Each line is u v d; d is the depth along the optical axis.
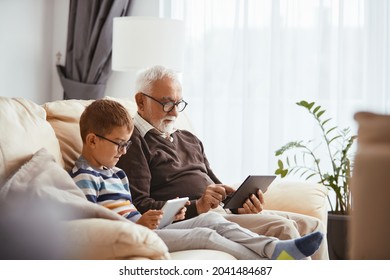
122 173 2.48
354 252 1.07
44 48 5.10
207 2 4.72
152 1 4.88
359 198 1.06
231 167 4.72
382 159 1.05
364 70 4.47
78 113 2.55
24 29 4.86
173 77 2.90
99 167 2.35
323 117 4.53
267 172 4.64
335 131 4.49
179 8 4.77
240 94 4.71
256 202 2.69
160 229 2.31
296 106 4.59
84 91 4.91
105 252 1.57
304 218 2.73
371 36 4.44
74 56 4.95
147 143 2.83
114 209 2.29
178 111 2.91
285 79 4.61
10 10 4.70
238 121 4.72
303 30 4.57
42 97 5.11
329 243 3.35
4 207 1.67
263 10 4.64
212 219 2.29
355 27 4.47
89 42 4.86
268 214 2.62
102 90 4.94
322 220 2.92
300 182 3.10
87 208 1.70
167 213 2.26
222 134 4.75
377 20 4.43
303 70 4.59
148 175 2.66
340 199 3.52
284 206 2.93
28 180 1.77
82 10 4.88
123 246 1.56
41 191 1.73
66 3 5.15
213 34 4.73
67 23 5.15
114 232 1.56
